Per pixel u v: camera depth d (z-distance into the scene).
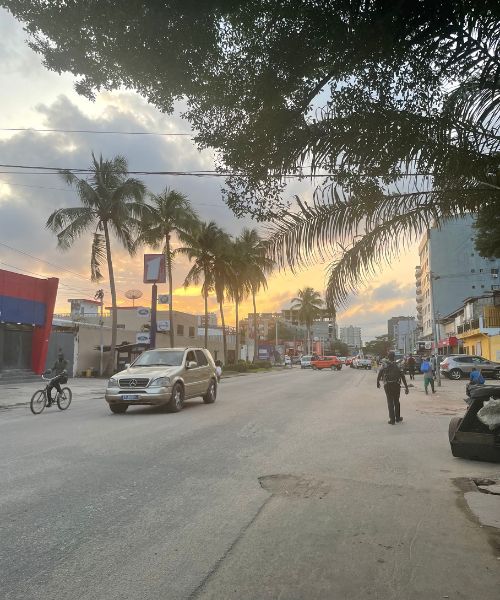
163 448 9.09
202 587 3.83
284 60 4.04
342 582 3.93
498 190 4.95
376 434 10.90
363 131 4.38
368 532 5.03
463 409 15.84
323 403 17.42
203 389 16.47
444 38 3.93
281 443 9.72
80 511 5.55
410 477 7.22
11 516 5.38
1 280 26.36
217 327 83.06
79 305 47.22
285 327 130.62
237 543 4.70
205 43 4.05
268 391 23.00
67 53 4.34
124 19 3.93
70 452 8.70
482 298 47.25
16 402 18.03
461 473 7.46
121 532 4.94
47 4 3.99
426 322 95.50
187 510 5.64
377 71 4.18
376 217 5.15
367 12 3.68
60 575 4.01
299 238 5.18
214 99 4.48
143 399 13.79
